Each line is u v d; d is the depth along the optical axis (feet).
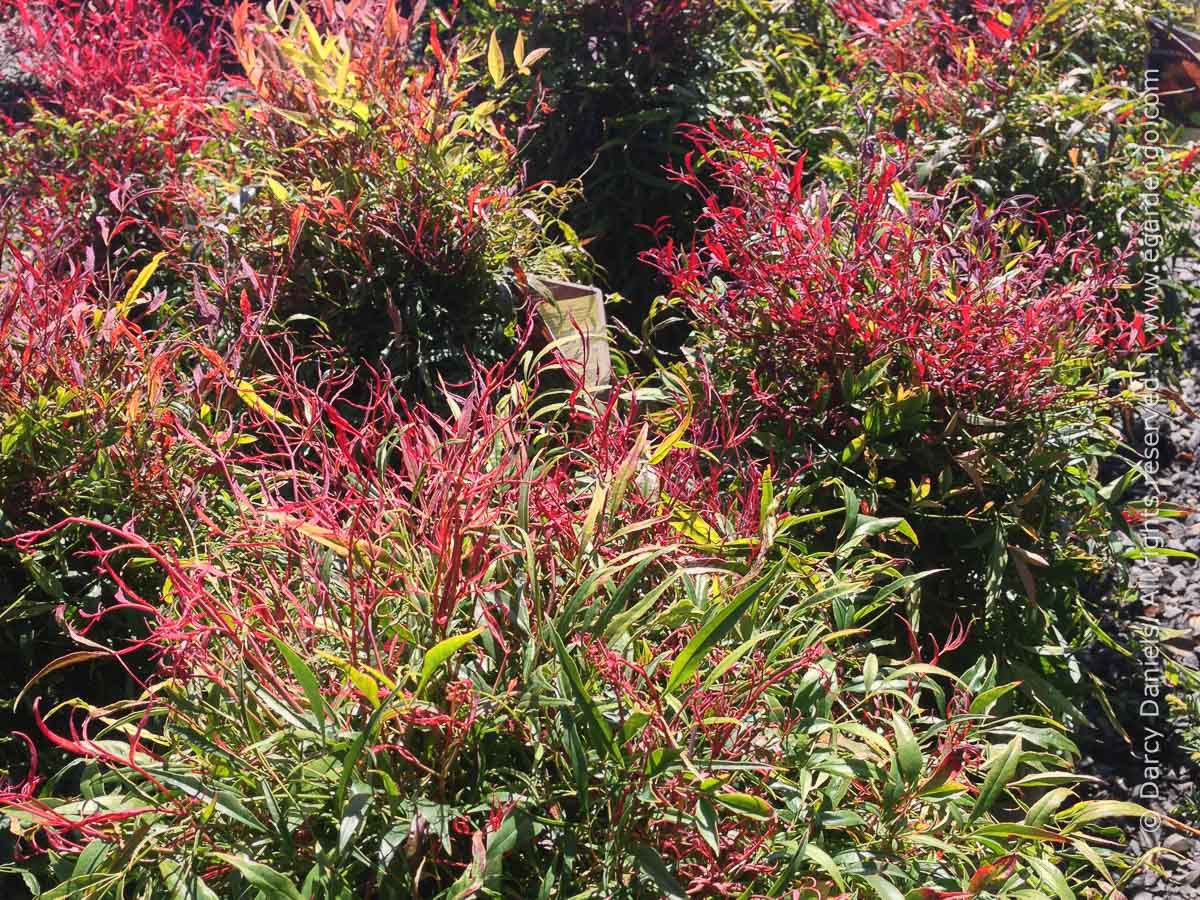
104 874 5.05
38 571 6.93
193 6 20.79
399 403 9.80
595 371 9.69
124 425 7.43
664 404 9.52
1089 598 10.80
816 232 8.80
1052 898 6.36
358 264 10.10
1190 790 9.27
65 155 12.22
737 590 5.89
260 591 5.95
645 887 5.08
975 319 8.39
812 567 7.09
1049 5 12.89
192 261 10.08
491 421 6.23
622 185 13.84
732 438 7.35
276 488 6.67
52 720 7.40
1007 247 9.49
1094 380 9.53
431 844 5.08
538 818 5.02
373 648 5.25
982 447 8.32
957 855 5.68
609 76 13.70
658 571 6.23
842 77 15.42
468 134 11.12
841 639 6.81
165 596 6.14
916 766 5.25
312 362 9.81
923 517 8.68
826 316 8.53
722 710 5.46
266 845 5.13
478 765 5.23
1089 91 13.39
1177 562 11.63
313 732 5.13
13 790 6.37
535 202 11.98
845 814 5.26
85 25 14.37
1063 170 11.96
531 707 5.17
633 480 6.46
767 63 14.55
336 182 10.16
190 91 12.65
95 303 8.28
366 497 6.31
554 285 10.84
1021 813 8.18
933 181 11.75
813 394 8.58
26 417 7.15
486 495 5.69
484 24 14.48
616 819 5.07
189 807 5.17
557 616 5.36
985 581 8.84
